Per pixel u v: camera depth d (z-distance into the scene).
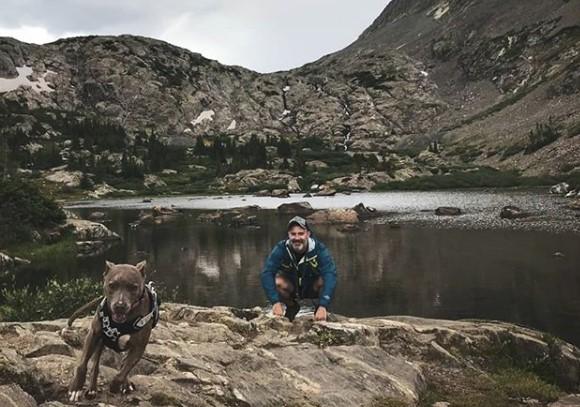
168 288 28.05
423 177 135.38
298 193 129.12
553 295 24.25
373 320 10.15
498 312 22.09
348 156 179.62
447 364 9.09
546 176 123.75
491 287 26.38
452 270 30.83
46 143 183.00
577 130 142.50
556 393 8.52
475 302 23.84
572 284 26.03
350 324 9.05
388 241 43.47
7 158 153.62
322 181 141.12
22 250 39.22
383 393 7.10
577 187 86.69
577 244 36.75
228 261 36.34
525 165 139.25
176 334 7.95
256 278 30.42
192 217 69.44
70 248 41.84
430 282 28.09
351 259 35.97
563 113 167.62
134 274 4.41
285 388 6.57
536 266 30.59
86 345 4.64
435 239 43.31
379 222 58.03
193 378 5.99
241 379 6.45
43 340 6.52
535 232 43.59
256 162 164.62
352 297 25.56
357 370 7.47
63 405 4.65
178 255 39.31
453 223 53.66
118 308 4.20
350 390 6.91
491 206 71.06
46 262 36.41
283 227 56.00
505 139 174.00
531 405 7.98
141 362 6.27
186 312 9.70
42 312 14.41
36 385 5.12
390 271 31.45
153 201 111.88
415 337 9.49
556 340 10.75
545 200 74.44
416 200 89.31
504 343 10.15
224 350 7.16
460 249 37.78
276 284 8.10
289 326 8.73
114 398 4.93
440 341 9.72
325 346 8.26
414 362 8.96
